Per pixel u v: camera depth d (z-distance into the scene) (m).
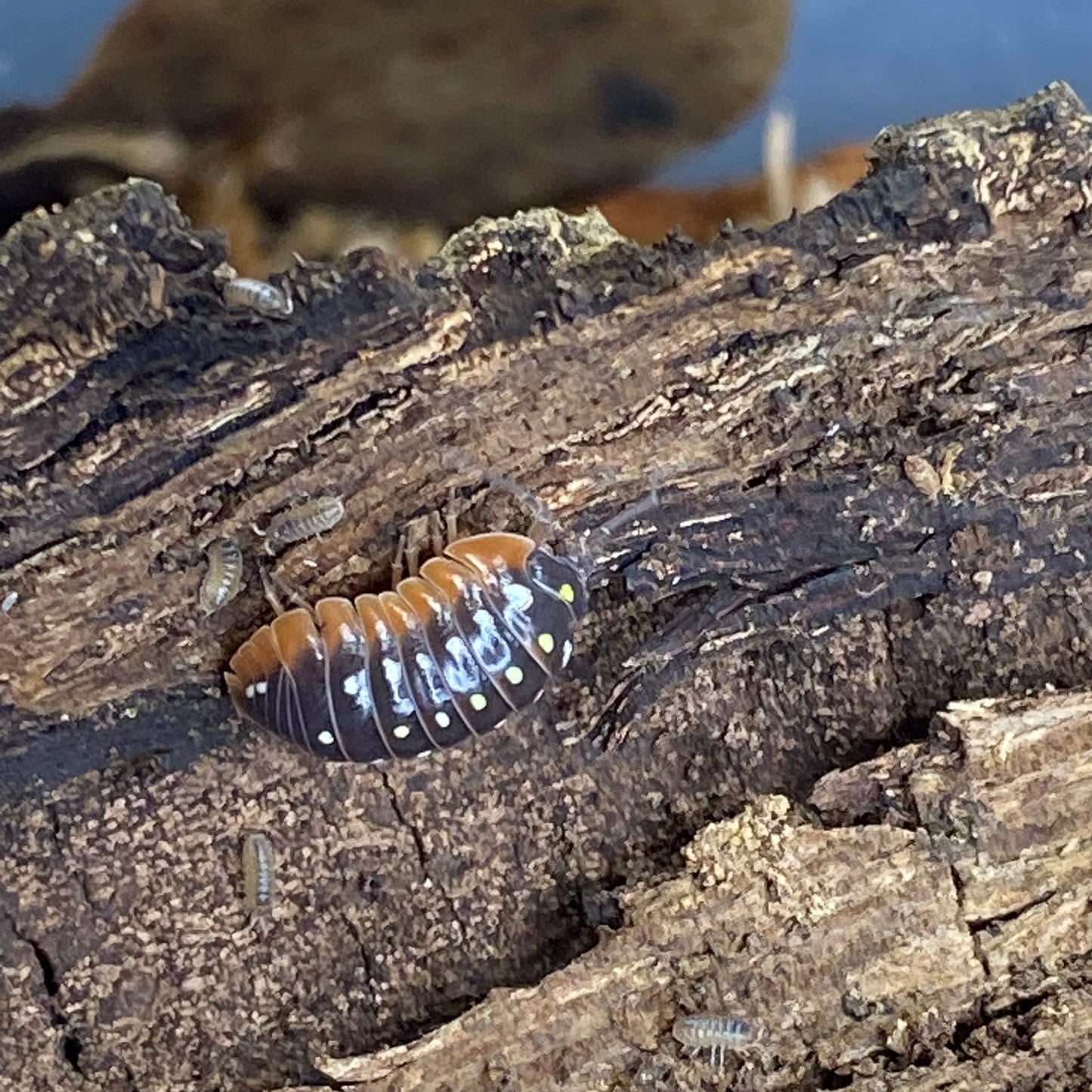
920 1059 0.09
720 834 0.09
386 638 0.09
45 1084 0.09
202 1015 0.09
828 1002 0.09
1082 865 0.09
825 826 0.09
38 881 0.09
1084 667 0.10
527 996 0.09
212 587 0.09
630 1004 0.09
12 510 0.09
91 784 0.09
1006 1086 0.09
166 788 0.09
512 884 0.10
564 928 0.10
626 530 0.09
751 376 0.09
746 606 0.10
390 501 0.09
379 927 0.10
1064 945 0.09
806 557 0.10
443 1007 0.09
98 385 0.09
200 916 0.09
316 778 0.09
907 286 0.09
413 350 0.09
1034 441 0.09
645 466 0.09
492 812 0.10
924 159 0.09
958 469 0.09
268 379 0.09
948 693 0.10
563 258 0.09
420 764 0.10
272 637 0.09
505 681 0.09
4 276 0.08
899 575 0.10
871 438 0.09
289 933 0.09
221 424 0.09
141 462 0.09
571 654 0.09
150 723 0.09
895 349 0.09
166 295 0.08
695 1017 0.09
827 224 0.09
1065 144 0.09
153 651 0.09
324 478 0.09
